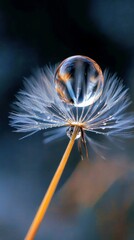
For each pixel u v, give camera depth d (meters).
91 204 0.18
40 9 0.34
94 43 0.34
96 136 0.21
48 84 0.07
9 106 0.31
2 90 0.32
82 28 0.34
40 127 0.07
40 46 0.34
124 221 0.17
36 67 0.33
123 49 0.33
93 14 0.34
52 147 0.29
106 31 0.33
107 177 0.18
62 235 0.19
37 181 0.28
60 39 0.34
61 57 0.34
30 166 0.29
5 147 0.29
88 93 0.07
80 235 0.18
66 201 0.19
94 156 0.19
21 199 0.27
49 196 0.06
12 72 0.33
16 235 0.24
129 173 0.18
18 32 0.34
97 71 0.07
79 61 0.07
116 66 0.33
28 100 0.07
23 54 0.33
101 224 0.17
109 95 0.07
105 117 0.07
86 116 0.07
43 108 0.07
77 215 0.19
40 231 0.20
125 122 0.07
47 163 0.28
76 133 0.07
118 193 0.18
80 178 0.19
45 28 0.34
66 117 0.07
